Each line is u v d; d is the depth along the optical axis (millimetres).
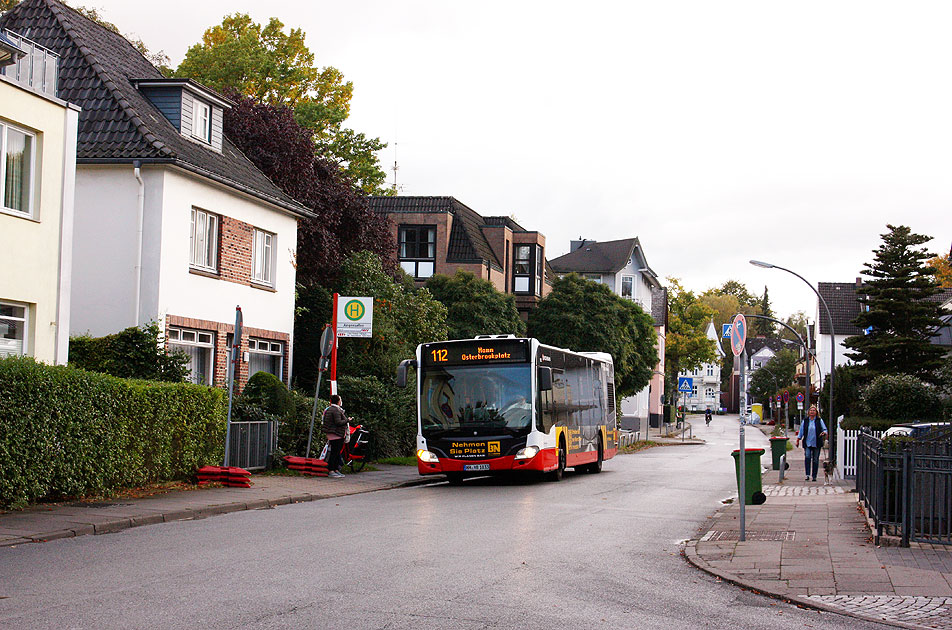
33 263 18766
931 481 12078
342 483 21391
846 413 45125
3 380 13867
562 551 11875
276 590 8898
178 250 24016
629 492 20922
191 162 24141
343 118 45469
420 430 22688
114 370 21328
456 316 45781
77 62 25641
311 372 31344
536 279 57375
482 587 9273
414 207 53688
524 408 22312
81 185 23625
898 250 45688
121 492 16875
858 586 9578
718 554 11570
